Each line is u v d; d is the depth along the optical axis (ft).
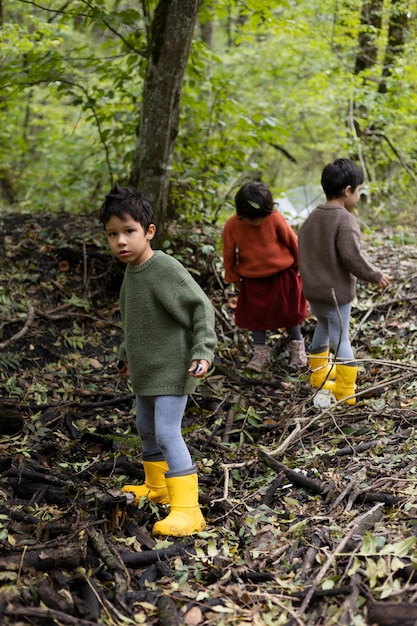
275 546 8.69
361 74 26.86
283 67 33.35
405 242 21.63
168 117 16.37
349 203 13.39
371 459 10.63
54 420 12.82
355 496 9.40
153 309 9.39
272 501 10.05
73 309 16.58
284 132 19.69
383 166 31.19
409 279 17.70
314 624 7.10
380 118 26.48
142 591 7.79
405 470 9.92
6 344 14.48
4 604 7.02
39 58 18.06
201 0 16.30
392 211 28.50
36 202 27.09
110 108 22.22
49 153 32.14
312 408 13.12
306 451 11.45
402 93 26.86
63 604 7.23
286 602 7.47
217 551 8.64
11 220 19.13
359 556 7.93
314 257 13.34
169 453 9.40
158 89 16.20
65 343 15.57
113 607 7.46
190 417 13.39
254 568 8.25
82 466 11.26
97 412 13.47
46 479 10.36
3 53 20.72
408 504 9.01
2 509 9.36
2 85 18.10
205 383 14.51
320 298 13.29
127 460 11.35
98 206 22.40
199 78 20.01
